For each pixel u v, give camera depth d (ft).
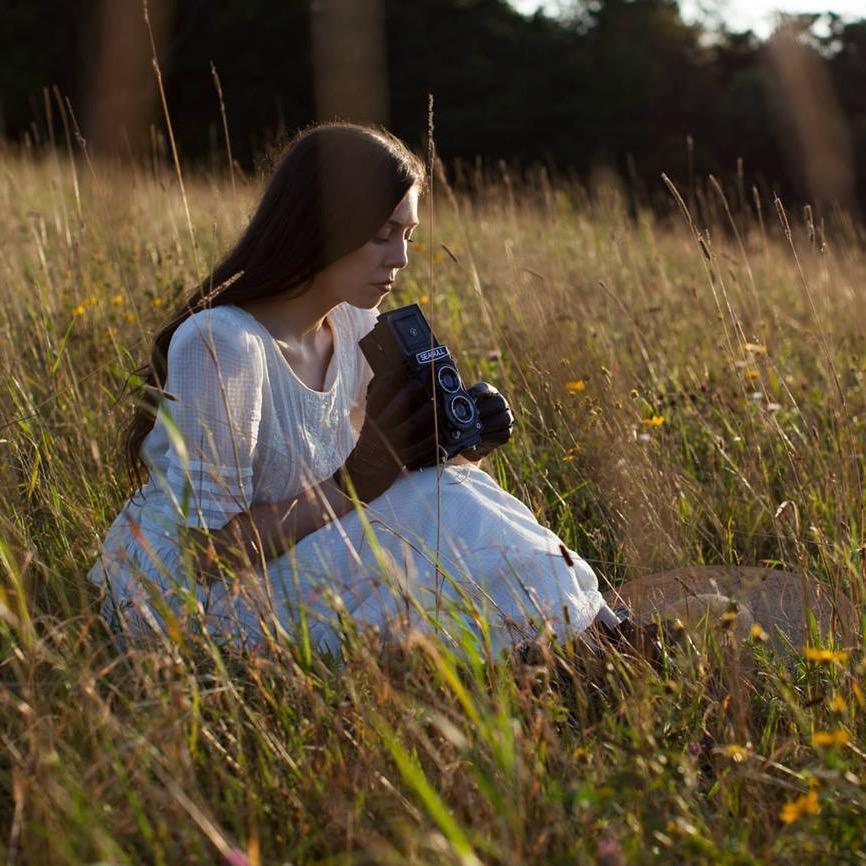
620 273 17.37
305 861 5.54
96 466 9.45
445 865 5.22
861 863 5.46
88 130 50.01
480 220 21.66
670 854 5.45
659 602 8.38
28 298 13.12
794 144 80.48
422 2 83.20
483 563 7.28
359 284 7.51
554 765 6.04
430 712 5.97
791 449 9.57
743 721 6.22
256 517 7.36
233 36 72.54
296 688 6.19
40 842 5.15
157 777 5.84
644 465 9.73
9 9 70.95
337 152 7.22
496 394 8.20
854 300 16.17
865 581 8.00
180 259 13.61
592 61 84.64
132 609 7.08
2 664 6.31
